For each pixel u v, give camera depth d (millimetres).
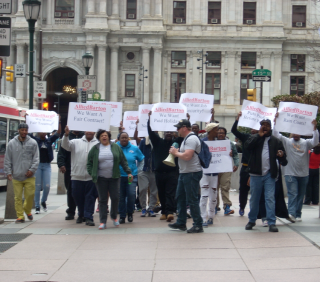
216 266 8016
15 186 12656
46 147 14375
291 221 12227
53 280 7340
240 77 53781
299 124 11883
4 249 9398
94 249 9352
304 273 7500
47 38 52062
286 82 54531
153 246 9562
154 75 52312
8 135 22375
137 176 13734
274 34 53031
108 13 52844
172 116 12609
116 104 15812
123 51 53094
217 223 12359
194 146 10445
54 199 18500
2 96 22188
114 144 11836
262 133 10820
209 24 53688
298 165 12414
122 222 12562
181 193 11086
